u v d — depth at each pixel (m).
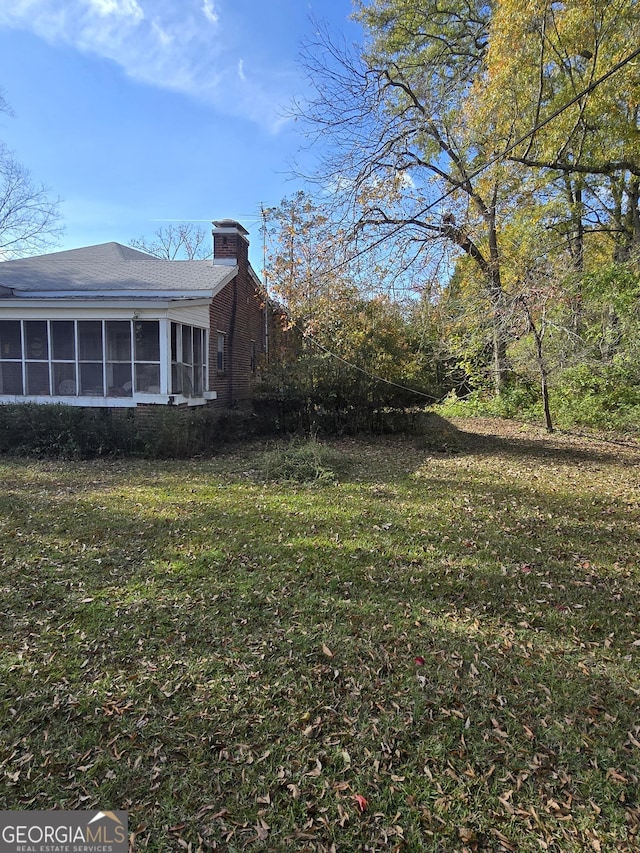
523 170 12.72
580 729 2.38
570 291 12.33
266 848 1.78
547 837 1.82
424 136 12.48
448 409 17.39
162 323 10.56
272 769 2.13
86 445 9.48
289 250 11.68
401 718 2.44
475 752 2.23
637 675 2.80
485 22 14.80
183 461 9.20
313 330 12.20
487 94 11.98
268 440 11.97
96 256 14.91
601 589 3.88
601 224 16.67
